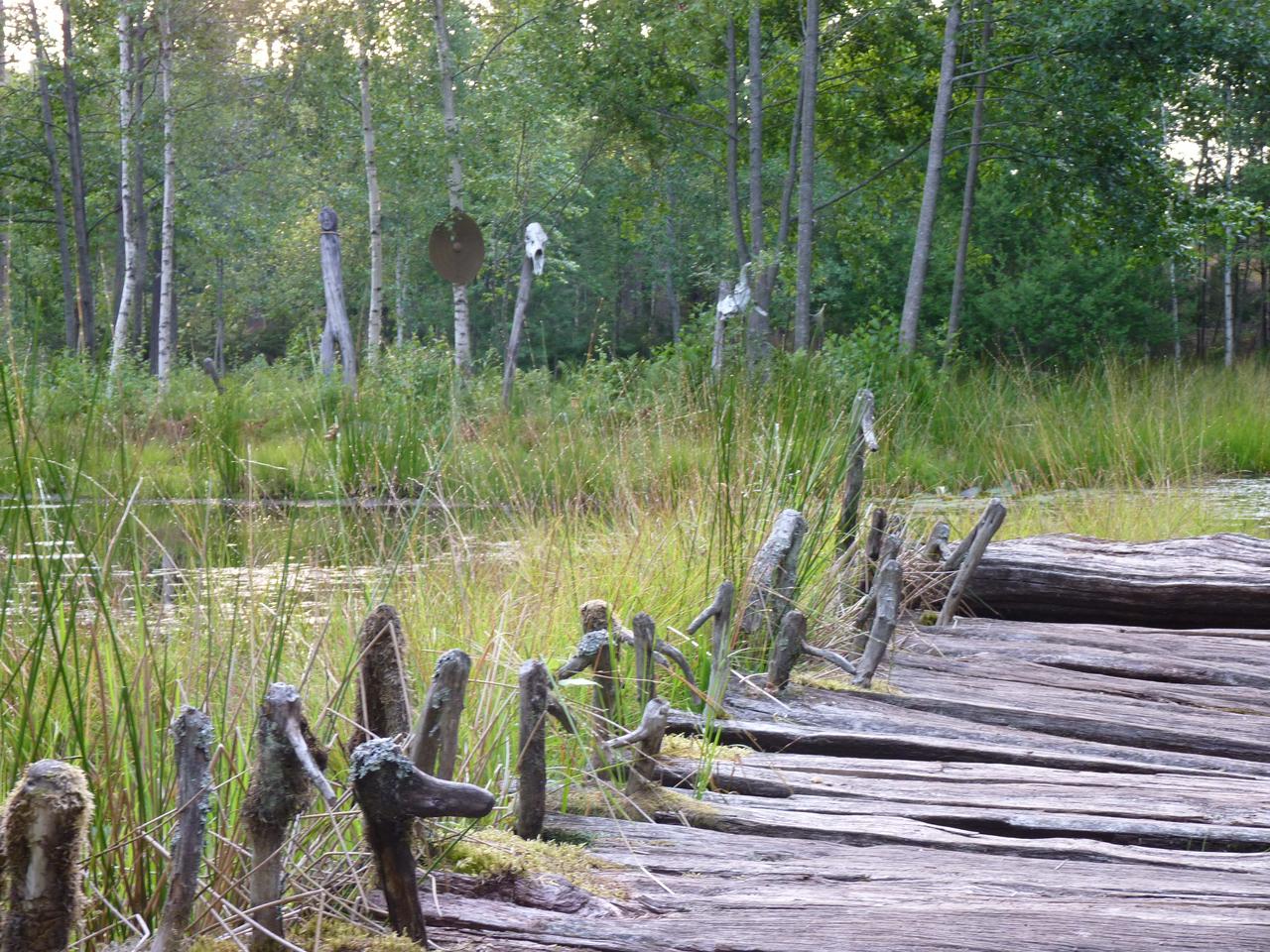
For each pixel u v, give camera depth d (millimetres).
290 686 1739
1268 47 17266
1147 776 3271
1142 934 2059
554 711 2643
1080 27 17578
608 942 1995
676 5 20094
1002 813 2881
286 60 22547
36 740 2158
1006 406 13102
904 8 19906
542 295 38250
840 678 4129
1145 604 5363
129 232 22781
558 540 5160
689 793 2971
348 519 5008
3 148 25984
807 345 17953
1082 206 20047
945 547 5551
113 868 2002
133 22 23000
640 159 23859
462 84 22000
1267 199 33438
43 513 2734
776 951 1976
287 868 2088
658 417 6832
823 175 30953
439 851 2229
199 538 3885
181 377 16219
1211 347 38625
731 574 4398
